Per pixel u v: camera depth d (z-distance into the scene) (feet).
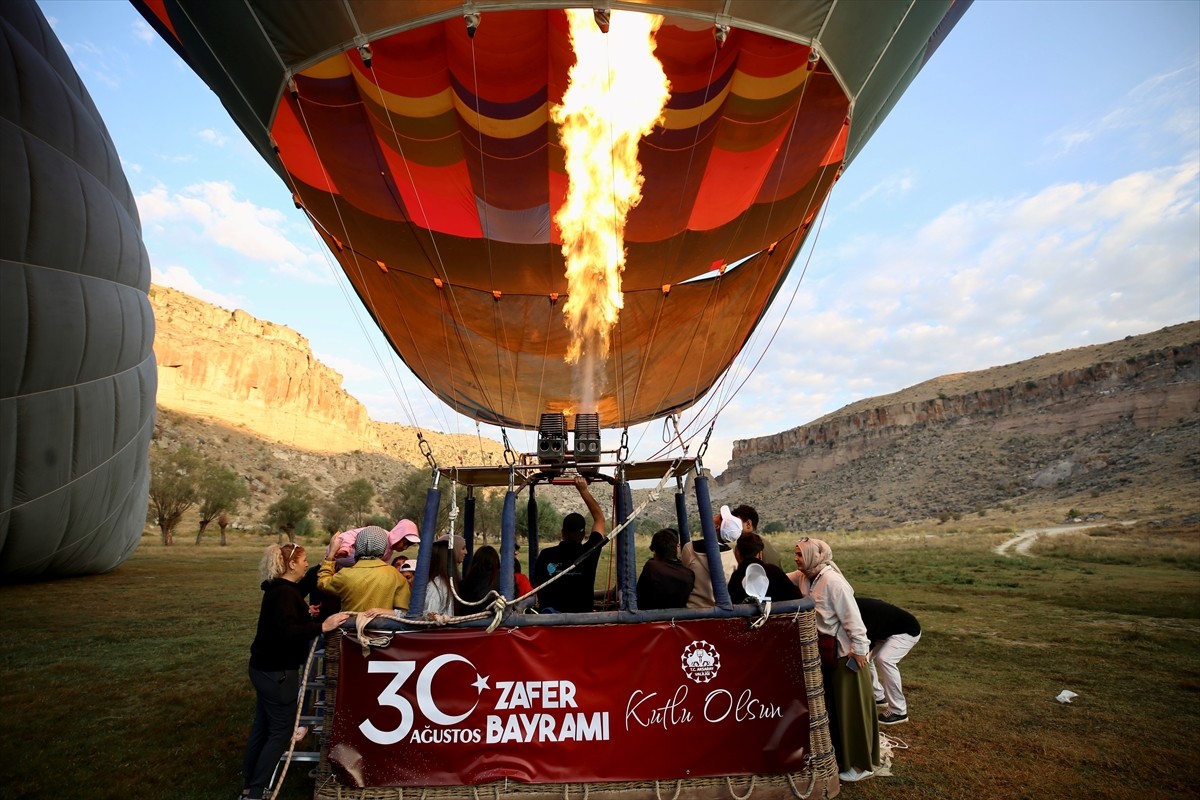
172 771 15.43
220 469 154.20
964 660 25.81
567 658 12.45
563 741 12.23
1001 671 24.02
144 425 60.64
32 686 23.40
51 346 43.80
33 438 45.50
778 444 571.28
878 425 503.61
